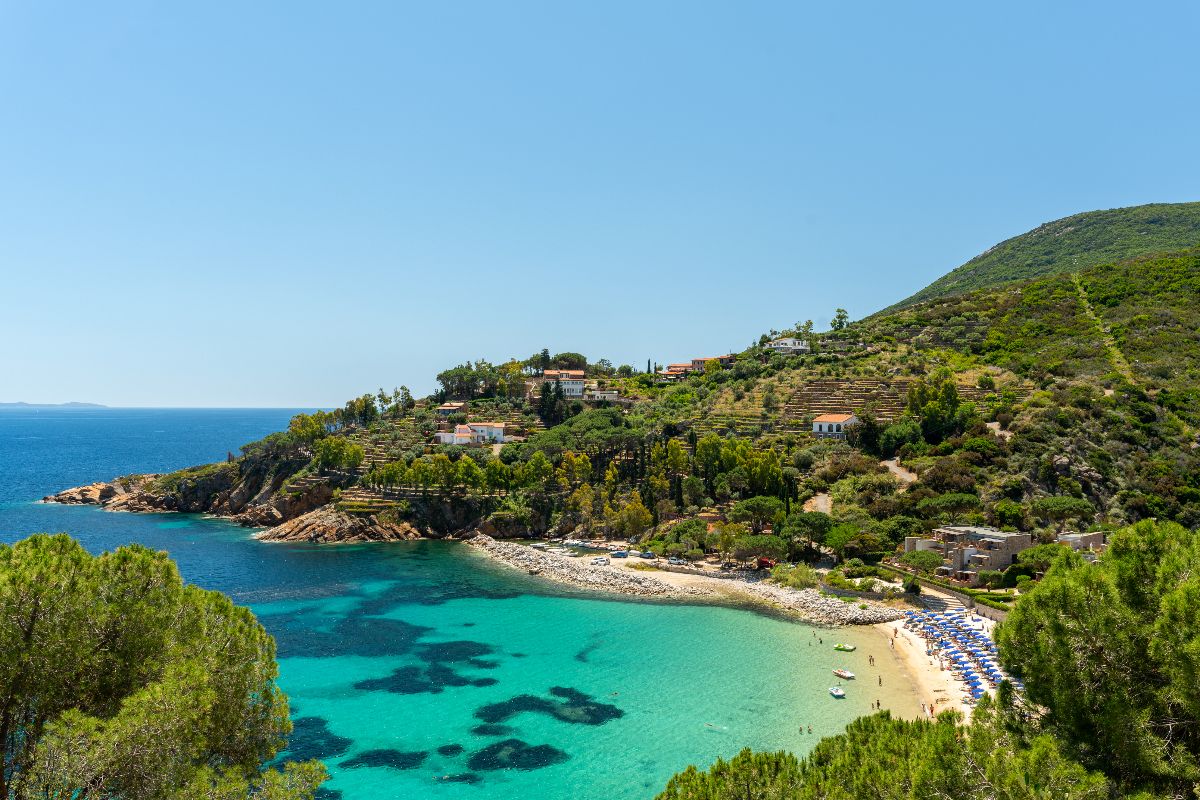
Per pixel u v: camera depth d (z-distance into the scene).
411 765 61.06
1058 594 27.66
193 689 26.55
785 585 118.25
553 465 192.00
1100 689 25.91
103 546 159.75
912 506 136.88
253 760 31.09
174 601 30.34
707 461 172.38
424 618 105.31
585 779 58.88
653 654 88.56
